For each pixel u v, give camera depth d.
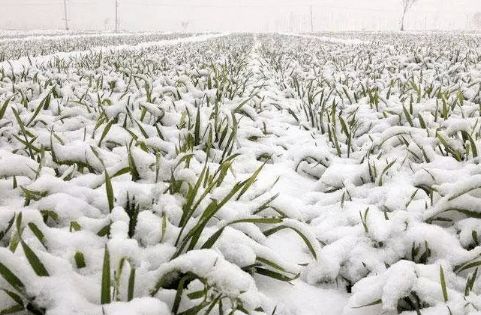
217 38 29.84
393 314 1.51
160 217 1.79
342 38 27.80
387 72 7.79
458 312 1.39
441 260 1.70
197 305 1.33
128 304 1.18
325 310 1.62
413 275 1.48
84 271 1.41
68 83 5.60
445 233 1.82
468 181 1.85
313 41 23.97
